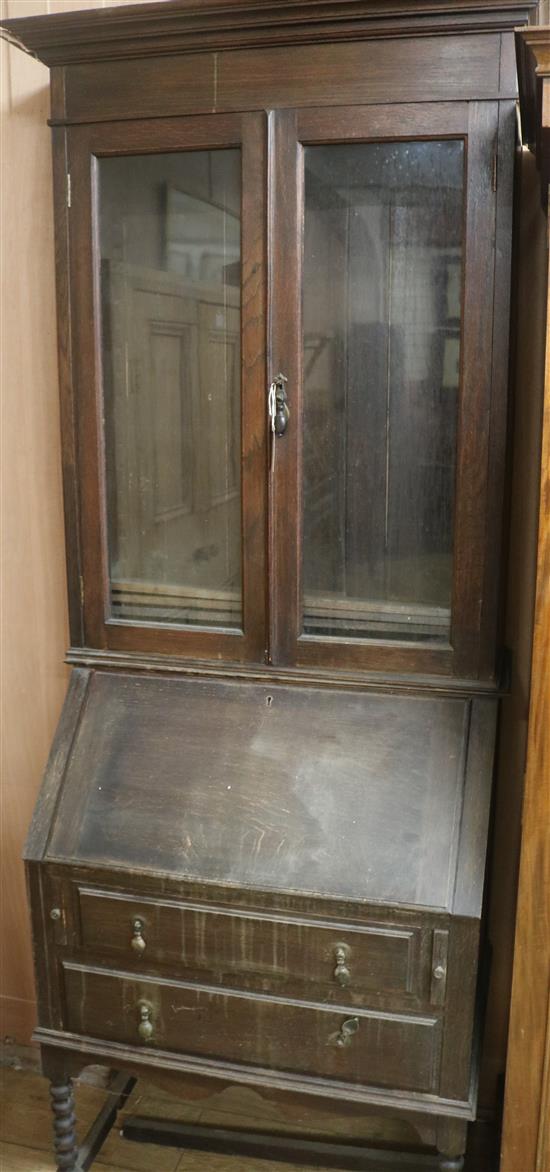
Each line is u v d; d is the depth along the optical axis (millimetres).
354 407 1550
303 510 1594
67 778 1633
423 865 1428
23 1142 1907
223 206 1560
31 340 1931
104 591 1719
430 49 1416
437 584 1565
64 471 1706
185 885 1494
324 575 1606
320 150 1493
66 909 1588
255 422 1578
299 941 1465
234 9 1432
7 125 1867
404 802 1480
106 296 1652
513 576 1771
